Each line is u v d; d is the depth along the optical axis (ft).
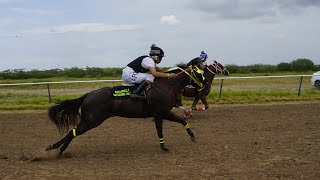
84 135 36.99
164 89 28.96
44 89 87.92
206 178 22.68
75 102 28.30
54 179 22.88
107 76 127.03
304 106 53.47
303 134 35.32
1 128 41.22
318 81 74.28
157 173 23.84
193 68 30.55
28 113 51.72
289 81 98.22
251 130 37.65
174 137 35.19
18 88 92.79
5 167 25.86
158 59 29.53
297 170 24.02
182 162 26.43
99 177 23.18
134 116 28.66
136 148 31.24
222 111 50.14
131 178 22.89
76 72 128.67
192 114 47.67
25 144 33.53
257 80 101.81
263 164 25.50
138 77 28.19
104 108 27.81
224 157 27.53
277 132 36.42
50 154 28.89
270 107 53.01
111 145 32.55
